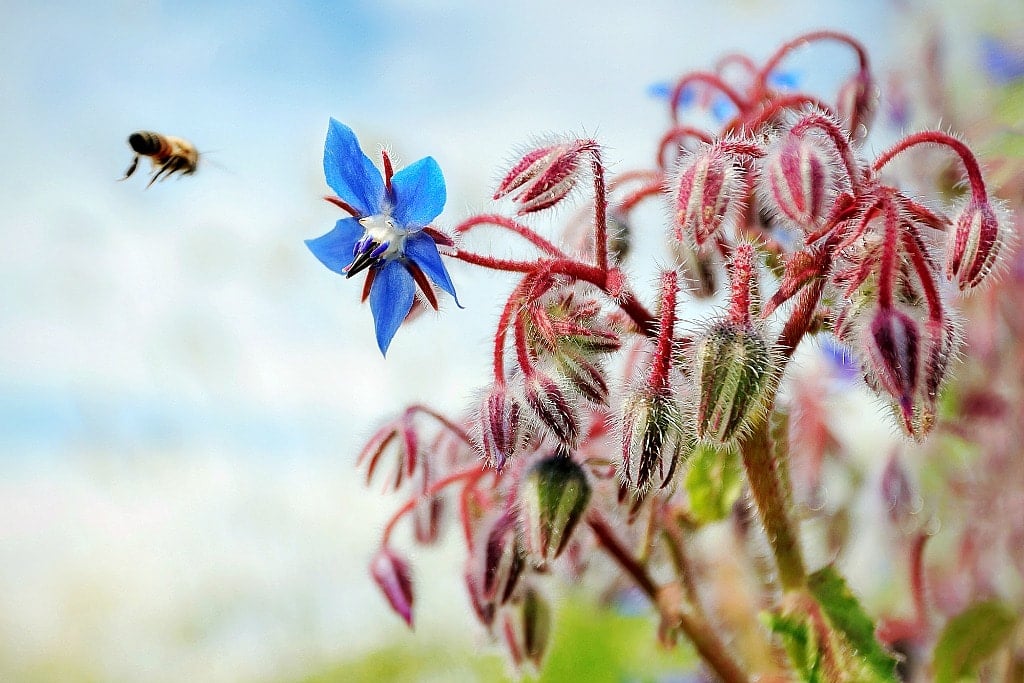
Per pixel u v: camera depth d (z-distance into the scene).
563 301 0.21
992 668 0.24
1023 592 0.26
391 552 0.24
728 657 0.23
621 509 0.22
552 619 0.24
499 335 0.21
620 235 0.22
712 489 0.22
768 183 0.20
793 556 0.21
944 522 0.26
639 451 0.20
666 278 0.21
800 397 0.25
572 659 0.31
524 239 0.21
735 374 0.20
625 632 0.31
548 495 0.21
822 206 0.20
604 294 0.21
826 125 0.20
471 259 0.21
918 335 0.19
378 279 0.22
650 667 0.29
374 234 0.21
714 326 0.20
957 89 0.29
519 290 0.21
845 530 0.25
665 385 0.20
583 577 0.24
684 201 0.20
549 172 0.21
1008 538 0.26
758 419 0.20
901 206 0.20
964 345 0.24
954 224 0.20
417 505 0.24
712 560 0.25
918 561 0.25
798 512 0.23
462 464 0.24
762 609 0.23
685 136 0.23
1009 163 0.26
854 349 0.20
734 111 0.25
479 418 0.21
